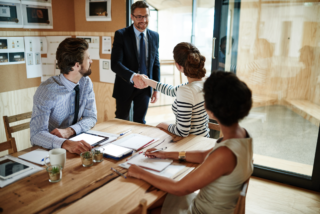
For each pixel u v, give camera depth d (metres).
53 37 3.09
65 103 1.67
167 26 5.55
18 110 2.82
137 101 2.68
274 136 2.63
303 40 2.32
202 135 1.70
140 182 1.09
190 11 5.14
